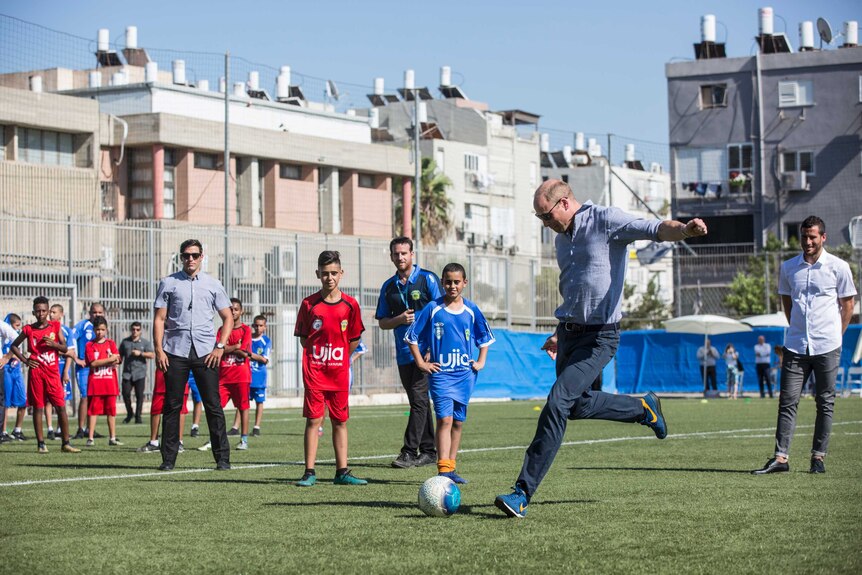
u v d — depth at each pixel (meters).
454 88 80.62
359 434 18.39
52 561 6.36
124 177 48.75
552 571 5.87
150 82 52.03
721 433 17.50
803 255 11.02
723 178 57.84
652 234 7.70
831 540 6.76
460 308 10.20
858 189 55.88
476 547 6.61
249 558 6.38
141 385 24.39
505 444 15.54
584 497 8.91
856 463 11.80
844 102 56.19
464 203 73.25
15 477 11.21
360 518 7.92
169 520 7.91
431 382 10.16
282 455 14.13
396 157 58.59
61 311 18.30
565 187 8.00
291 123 57.94
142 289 28.42
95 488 10.09
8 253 27.14
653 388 41.00
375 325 35.16
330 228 56.00
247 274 31.48
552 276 40.72
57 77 64.25
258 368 18.39
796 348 10.91
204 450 15.30
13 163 42.25
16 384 18.45
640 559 6.17
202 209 50.12
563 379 7.89
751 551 6.40
